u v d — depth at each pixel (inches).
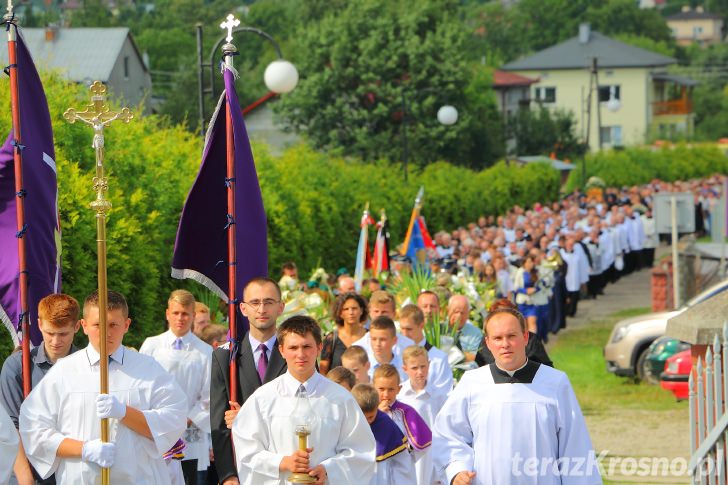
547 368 740.7
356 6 5733.3
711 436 953.5
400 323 1064.8
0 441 693.3
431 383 1014.4
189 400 1019.3
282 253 2320.4
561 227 3875.5
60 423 721.6
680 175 7278.5
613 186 6540.4
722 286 2100.1
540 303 2571.4
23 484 745.0
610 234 3730.3
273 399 705.6
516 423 729.6
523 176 5068.9
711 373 971.9
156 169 1684.3
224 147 856.3
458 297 1273.4
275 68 1931.6
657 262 4569.4
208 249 859.4
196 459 1028.5
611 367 2122.3
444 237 3024.1
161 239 1630.2
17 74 813.9
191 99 5900.6
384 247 1914.4
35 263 809.5
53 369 729.6
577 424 732.0
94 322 715.4
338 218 2765.7
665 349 2048.5
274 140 5954.7
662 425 1711.4
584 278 3253.0
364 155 5472.4
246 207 844.6
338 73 5546.3
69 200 1382.9
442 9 6092.5
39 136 826.2
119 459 711.1
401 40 5693.9
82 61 5797.2
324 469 687.7
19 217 797.9
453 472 733.9
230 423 787.4
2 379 797.9
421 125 5506.9
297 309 1277.1
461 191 4224.9
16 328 818.8
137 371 731.4
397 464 843.4
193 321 1133.1
